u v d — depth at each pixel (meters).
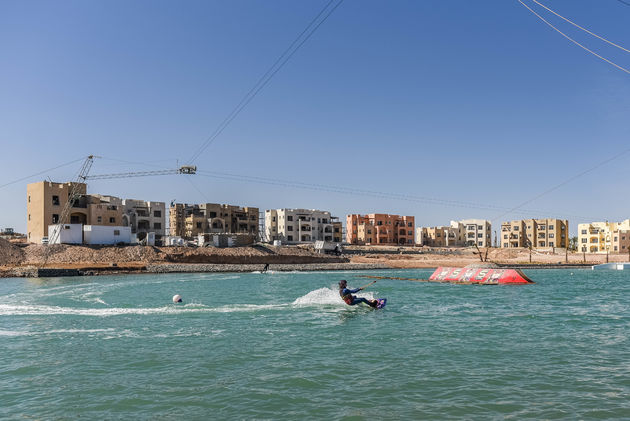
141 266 77.44
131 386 12.79
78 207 100.00
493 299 35.62
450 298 36.38
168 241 104.69
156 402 11.47
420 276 72.12
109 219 102.56
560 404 11.25
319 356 16.23
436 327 22.27
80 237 88.62
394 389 12.45
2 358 15.99
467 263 101.94
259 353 16.70
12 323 23.47
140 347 17.70
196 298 36.59
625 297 37.56
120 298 36.38
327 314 26.67
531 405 11.19
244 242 106.81
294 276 69.56
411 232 164.12
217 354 16.56
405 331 21.16
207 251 93.75
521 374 13.88
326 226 154.75
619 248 151.88
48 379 13.46
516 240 173.50
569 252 156.75
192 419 10.35
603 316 25.94
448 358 15.91
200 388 12.59
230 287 48.31
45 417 10.51
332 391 12.30
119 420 10.32
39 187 96.19
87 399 11.73
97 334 20.41
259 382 13.12
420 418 10.37
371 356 16.22
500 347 17.67
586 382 13.04
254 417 10.45
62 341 18.84
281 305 30.72
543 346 17.84
